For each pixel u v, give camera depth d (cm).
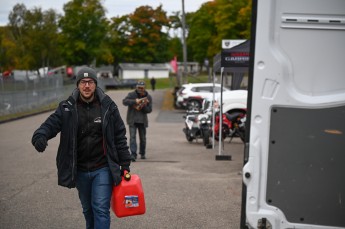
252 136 385
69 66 7431
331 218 378
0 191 863
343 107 379
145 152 1406
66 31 7269
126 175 499
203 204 763
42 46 6219
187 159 1280
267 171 384
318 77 385
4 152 1402
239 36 5678
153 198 805
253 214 383
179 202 777
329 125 379
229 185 912
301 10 384
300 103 381
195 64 10200
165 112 3388
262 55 385
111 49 9862
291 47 386
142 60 10375
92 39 7350
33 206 754
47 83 3731
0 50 6159
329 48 385
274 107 385
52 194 837
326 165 380
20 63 6138
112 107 504
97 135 498
